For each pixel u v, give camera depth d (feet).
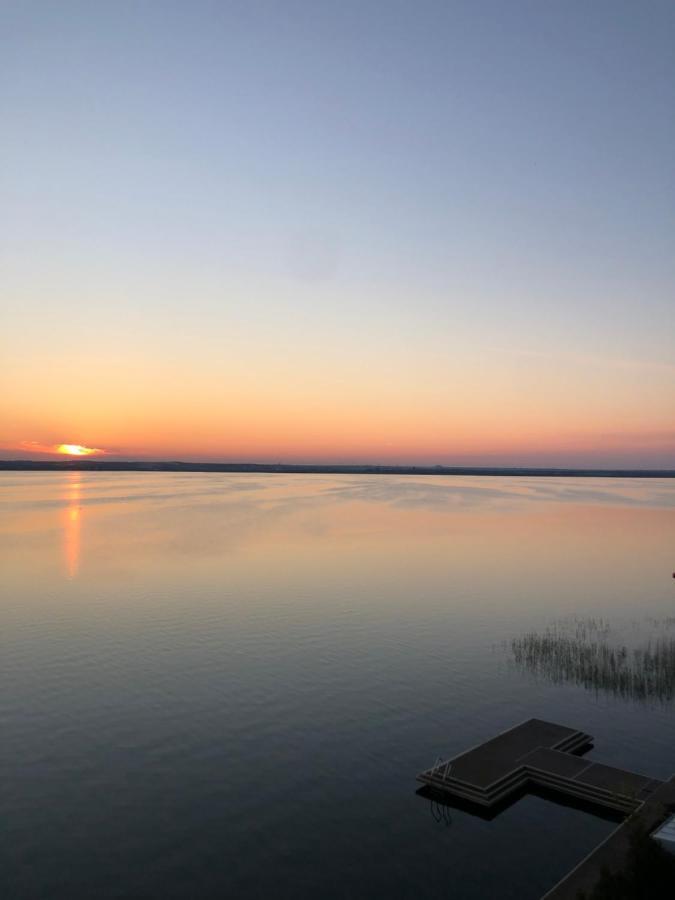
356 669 145.89
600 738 114.21
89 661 147.23
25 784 96.53
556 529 400.06
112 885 76.07
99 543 316.19
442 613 193.77
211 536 344.49
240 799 93.91
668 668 147.33
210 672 142.00
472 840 85.46
